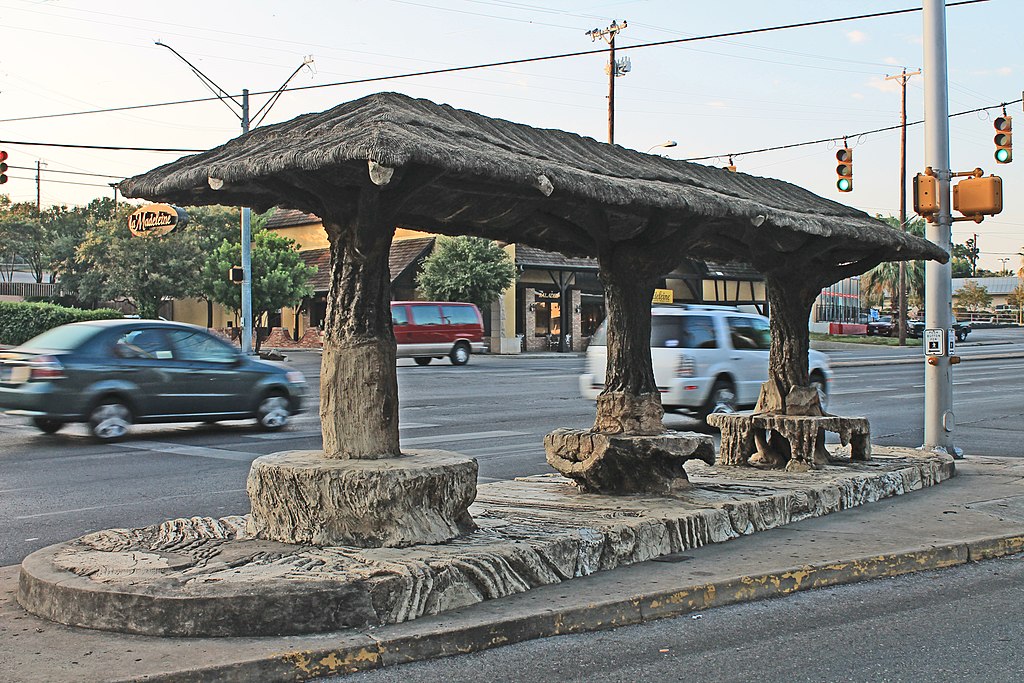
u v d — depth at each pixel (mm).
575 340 46469
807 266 9305
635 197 5934
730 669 4523
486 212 6738
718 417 9484
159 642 4434
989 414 17141
